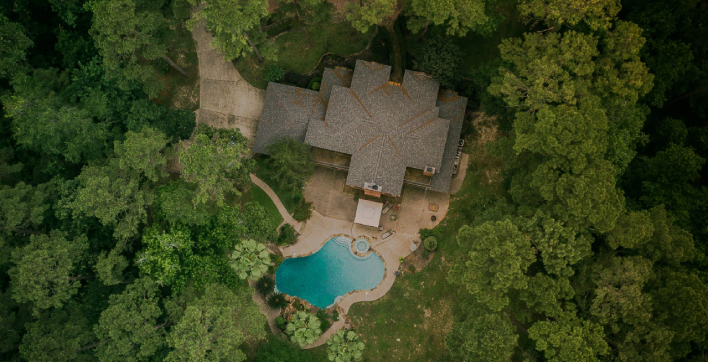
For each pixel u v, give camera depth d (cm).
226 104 6762
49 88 6025
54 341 4953
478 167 6506
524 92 5441
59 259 5138
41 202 5469
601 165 4850
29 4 6706
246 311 5112
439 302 6184
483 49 6519
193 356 4619
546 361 5050
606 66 5191
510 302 5275
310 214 6569
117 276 5428
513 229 4838
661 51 5706
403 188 6556
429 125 6216
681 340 4744
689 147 5547
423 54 6209
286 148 6075
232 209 5591
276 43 6719
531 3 5344
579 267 5072
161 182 6366
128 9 5478
